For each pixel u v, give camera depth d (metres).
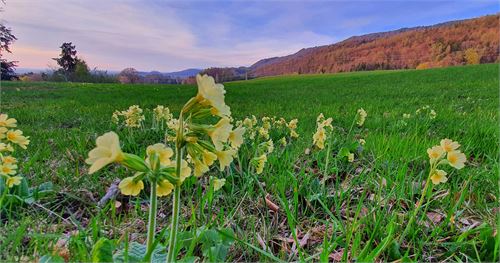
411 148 3.63
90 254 1.57
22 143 2.39
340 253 1.92
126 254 1.35
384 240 1.80
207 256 1.68
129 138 4.29
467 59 39.97
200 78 1.17
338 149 3.82
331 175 3.18
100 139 1.07
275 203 2.58
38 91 17.03
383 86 17.83
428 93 12.98
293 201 2.49
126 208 2.54
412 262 1.67
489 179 2.82
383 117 6.49
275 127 5.08
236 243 1.95
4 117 2.33
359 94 13.99
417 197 2.59
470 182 2.74
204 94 1.17
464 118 5.82
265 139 4.25
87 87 20.83
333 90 17.03
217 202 2.56
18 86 19.97
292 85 22.72
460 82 17.05
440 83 17.28
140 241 1.96
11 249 1.79
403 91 14.36
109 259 1.25
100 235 2.00
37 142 4.47
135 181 1.12
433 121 5.79
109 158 1.06
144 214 2.34
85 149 4.07
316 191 2.66
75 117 7.62
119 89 19.52
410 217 2.07
